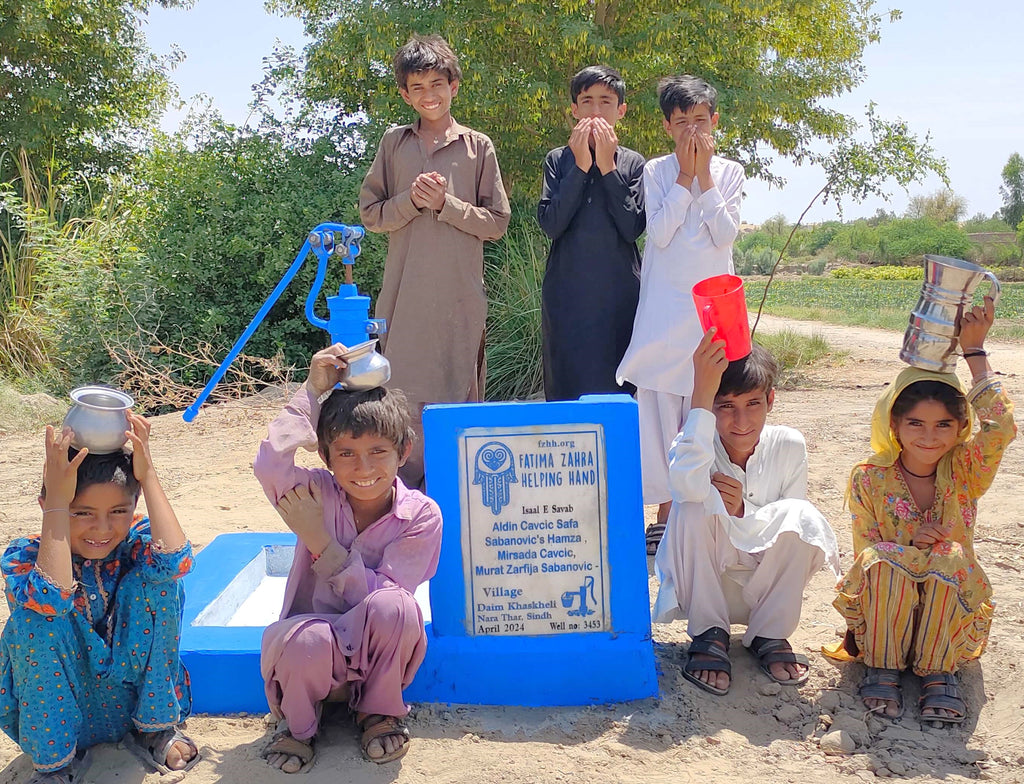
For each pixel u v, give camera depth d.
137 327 10.29
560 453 3.32
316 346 11.31
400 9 11.60
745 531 3.35
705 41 12.03
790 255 63.75
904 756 2.91
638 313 4.79
